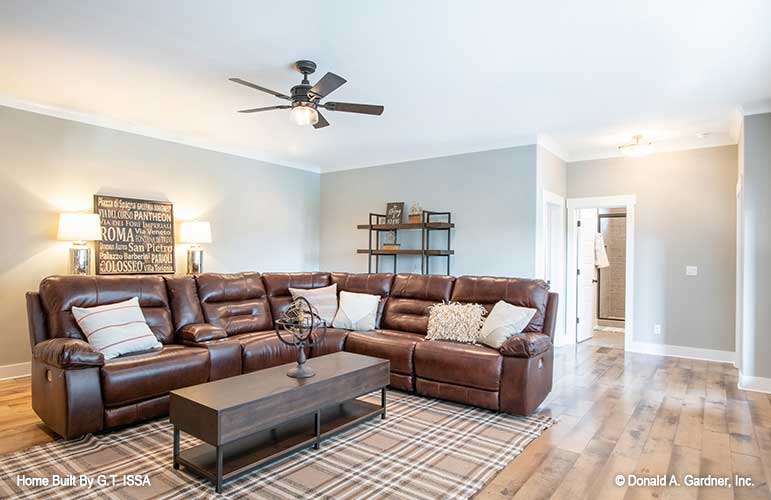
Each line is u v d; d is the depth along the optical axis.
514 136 5.43
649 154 5.80
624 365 5.09
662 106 4.29
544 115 4.59
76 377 2.80
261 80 3.76
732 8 2.54
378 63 3.36
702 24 2.73
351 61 3.33
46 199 4.50
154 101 4.30
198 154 5.80
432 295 4.48
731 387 4.21
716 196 5.37
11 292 4.29
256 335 4.17
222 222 6.09
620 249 8.21
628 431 3.12
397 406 3.61
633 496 2.28
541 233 5.52
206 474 2.34
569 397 3.89
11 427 3.08
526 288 3.98
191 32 2.91
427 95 4.04
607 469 2.57
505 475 2.49
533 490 2.33
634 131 5.20
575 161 6.35
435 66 3.41
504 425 3.22
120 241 5.00
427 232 6.09
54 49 3.17
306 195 7.35
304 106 3.31
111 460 2.61
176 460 2.50
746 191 4.21
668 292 5.65
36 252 4.44
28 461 2.59
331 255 7.41
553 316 3.87
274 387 2.63
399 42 3.02
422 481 2.41
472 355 3.54
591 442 2.94
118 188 5.02
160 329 3.74
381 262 6.78
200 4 2.56
